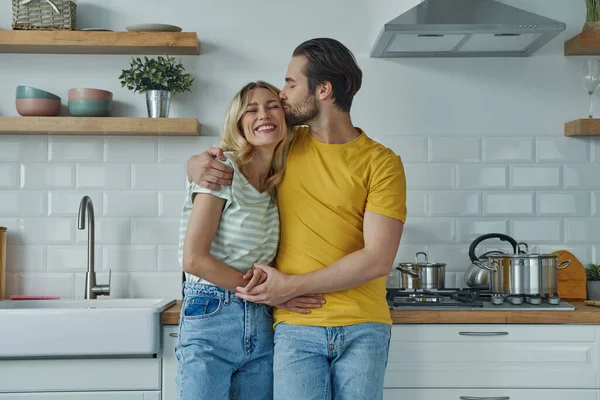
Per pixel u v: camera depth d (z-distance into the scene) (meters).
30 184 3.24
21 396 2.58
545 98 3.30
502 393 2.63
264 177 2.16
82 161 3.25
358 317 2.03
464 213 3.27
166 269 3.25
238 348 2.08
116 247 3.25
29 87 3.09
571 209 3.29
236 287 2.03
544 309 2.65
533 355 2.64
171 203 3.26
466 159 3.28
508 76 3.30
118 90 3.28
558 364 2.64
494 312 2.63
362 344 2.03
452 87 3.29
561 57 3.31
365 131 3.29
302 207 2.09
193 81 3.28
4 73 3.26
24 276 3.23
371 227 2.04
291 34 3.30
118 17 3.28
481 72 3.30
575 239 3.28
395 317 2.63
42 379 2.59
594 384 2.63
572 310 2.66
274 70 3.29
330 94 2.11
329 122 2.14
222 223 2.06
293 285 2.00
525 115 3.30
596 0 3.18
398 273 3.19
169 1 3.29
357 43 3.30
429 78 3.29
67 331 2.56
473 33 2.84
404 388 2.64
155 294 3.24
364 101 3.29
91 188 3.25
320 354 2.03
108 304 3.02
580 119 3.09
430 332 2.64
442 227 3.27
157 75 3.05
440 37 2.93
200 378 2.02
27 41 3.06
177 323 2.64
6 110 3.26
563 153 3.29
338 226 2.06
